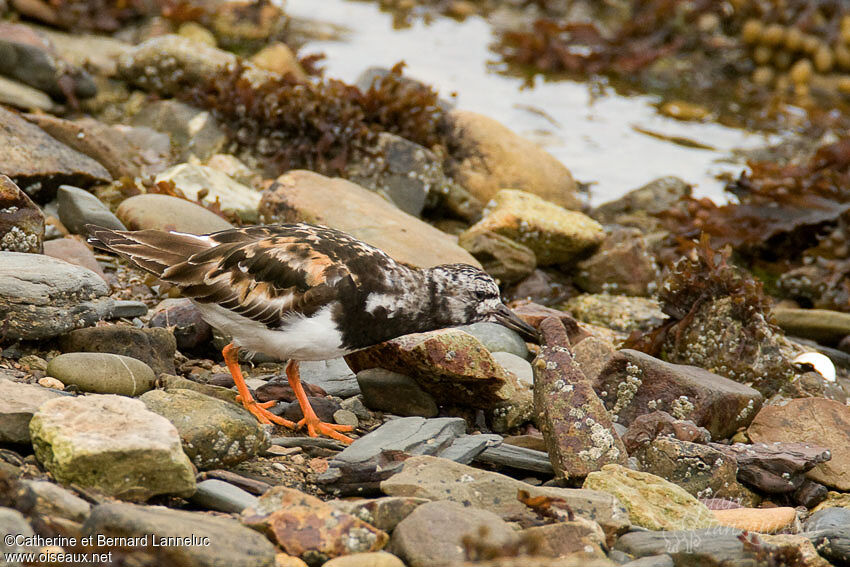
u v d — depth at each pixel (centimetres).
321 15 2608
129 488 710
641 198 1712
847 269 1521
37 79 1605
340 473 809
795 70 2398
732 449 941
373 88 1656
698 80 2414
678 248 1545
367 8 2750
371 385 986
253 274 873
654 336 1202
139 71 1698
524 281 1442
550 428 885
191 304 1056
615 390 1034
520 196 1530
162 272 896
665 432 932
